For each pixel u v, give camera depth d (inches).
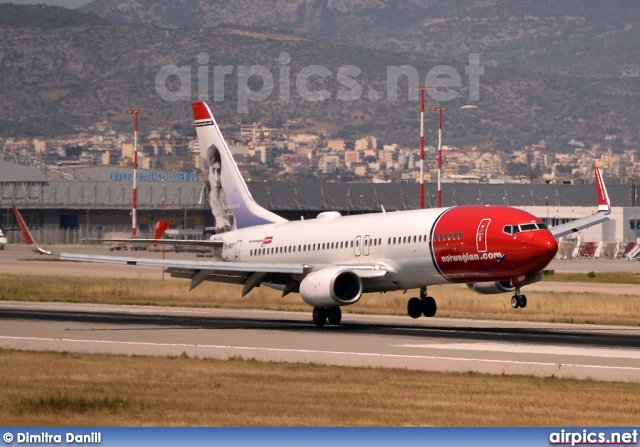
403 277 4965.6
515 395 2933.1
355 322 5275.6
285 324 5147.6
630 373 3346.5
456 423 2566.4
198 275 5275.6
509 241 4534.9
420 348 4008.4
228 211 6028.5
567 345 4101.9
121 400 2805.1
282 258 5536.4
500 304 6097.4
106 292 7224.4
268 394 2945.4
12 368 3435.0
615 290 7396.7
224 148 6028.5
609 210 5428.2
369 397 2898.6
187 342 4259.4
